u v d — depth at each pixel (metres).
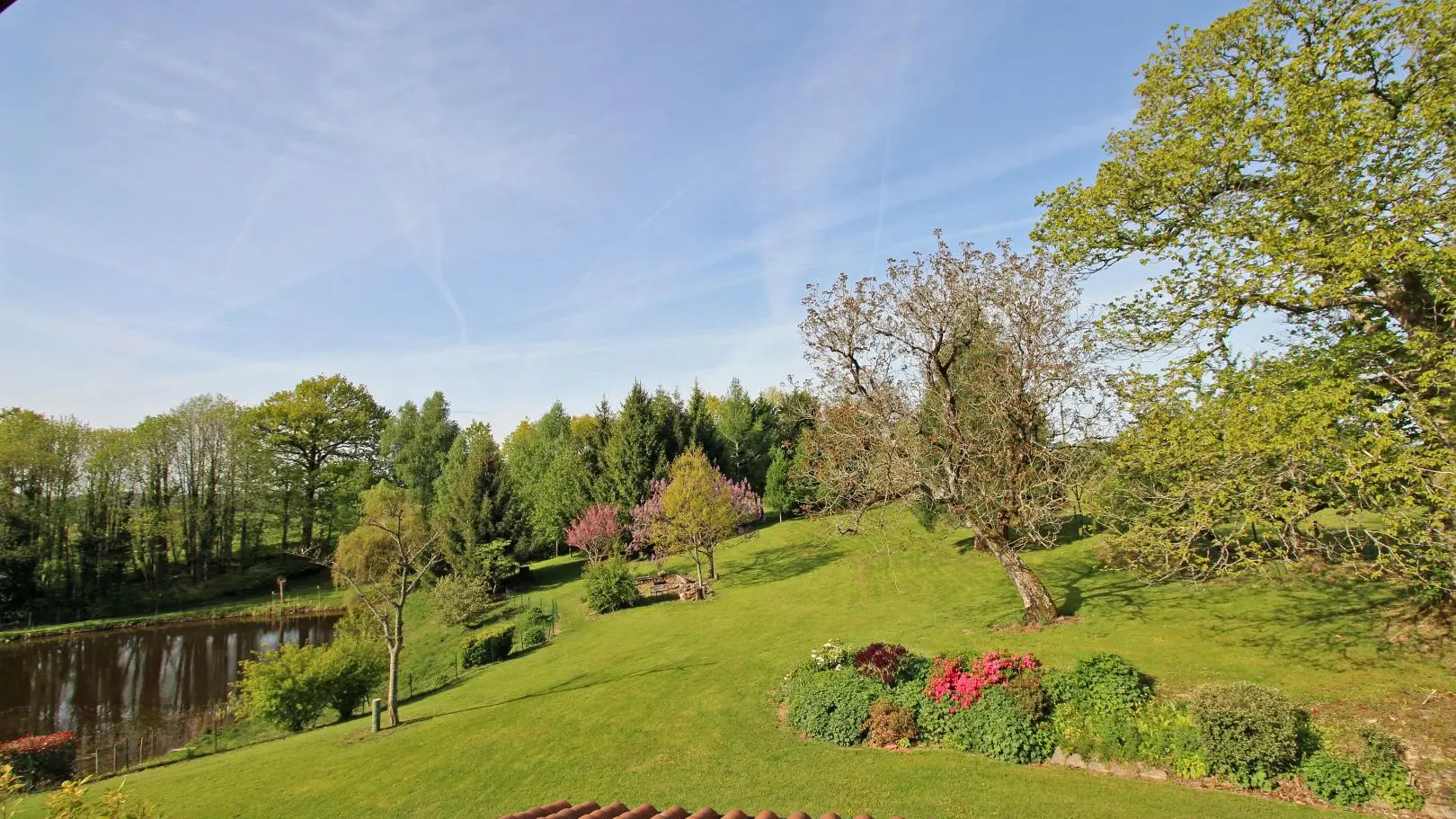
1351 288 11.88
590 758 14.45
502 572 43.62
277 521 63.00
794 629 23.52
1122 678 12.55
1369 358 12.16
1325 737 10.54
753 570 38.03
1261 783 10.38
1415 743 10.07
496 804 12.73
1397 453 10.46
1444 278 10.70
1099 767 11.67
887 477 19.02
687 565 43.09
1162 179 14.13
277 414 62.66
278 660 24.30
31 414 52.62
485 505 44.84
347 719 23.86
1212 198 14.17
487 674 26.23
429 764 15.34
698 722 15.86
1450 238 10.94
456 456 60.75
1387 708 10.91
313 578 59.12
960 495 18.38
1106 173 15.08
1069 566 24.56
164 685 32.66
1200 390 13.20
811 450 24.81
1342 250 11.05
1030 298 18.30
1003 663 13.67
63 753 20.38
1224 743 10.70
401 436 68.69
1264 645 14.16
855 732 13.95
